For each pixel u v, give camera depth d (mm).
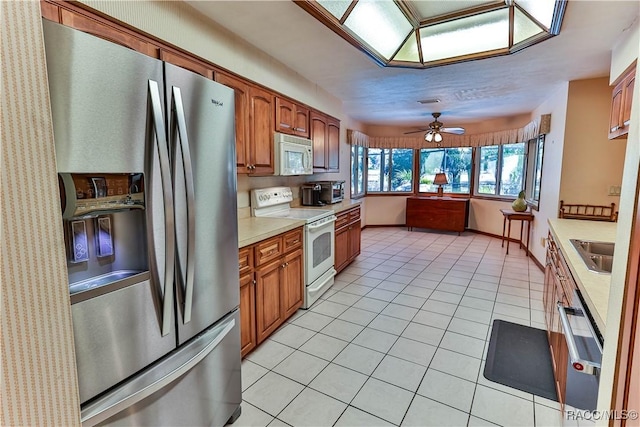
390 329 2625
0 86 514
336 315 2875
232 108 1565
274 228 2508
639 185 665
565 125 3492
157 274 1159
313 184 4031
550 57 2730
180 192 1240
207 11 2016
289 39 2439
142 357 1124
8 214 531
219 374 1531
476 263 4480
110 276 1120
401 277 3902
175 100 1203
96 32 1448
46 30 820
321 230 3242
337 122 4352
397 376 2027
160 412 1194
